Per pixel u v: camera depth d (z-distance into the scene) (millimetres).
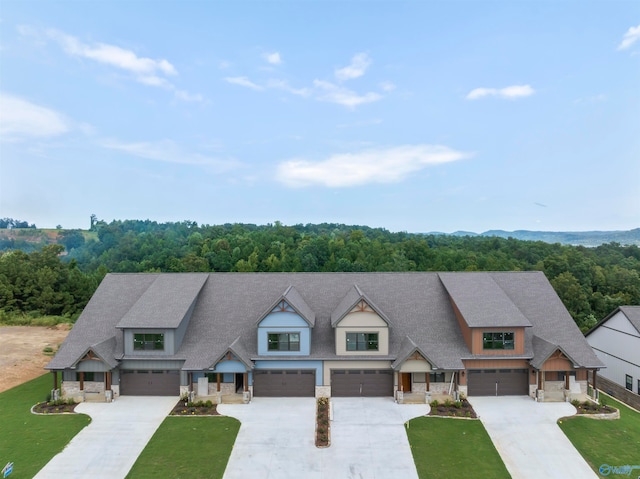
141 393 32031
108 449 24297
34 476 21703
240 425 27188
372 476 21984
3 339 49250
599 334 39969
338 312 32625
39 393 32812
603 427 27172
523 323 31109
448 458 23578
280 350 31672
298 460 23328
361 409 29453
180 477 21812
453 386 31594
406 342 32125
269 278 38562
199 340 32750
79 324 34312
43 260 70625
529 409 29516
